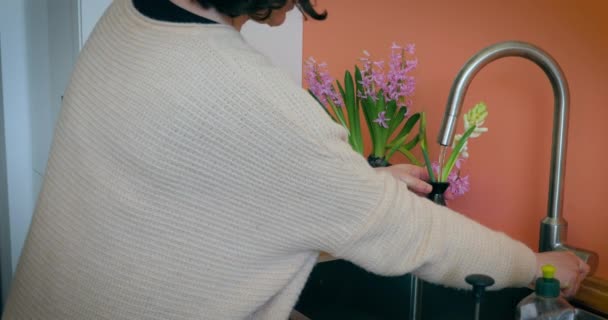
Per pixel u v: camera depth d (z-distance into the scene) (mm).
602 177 992
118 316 664
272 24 799
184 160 622
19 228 2018
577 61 1013
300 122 621
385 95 1187
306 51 1584
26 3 1933
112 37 702
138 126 629
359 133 1216
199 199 636
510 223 1160
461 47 1204
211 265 651
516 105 1120
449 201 1290
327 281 1177
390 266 693
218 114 609
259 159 622
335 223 663
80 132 688
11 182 2000
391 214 671
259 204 643
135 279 651
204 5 655
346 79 1194
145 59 642
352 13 1442
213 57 623
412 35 1307
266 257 674
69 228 687
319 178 637
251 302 683
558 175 928
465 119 1083
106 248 657
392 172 934
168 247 645
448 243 713
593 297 880
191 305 659
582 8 994
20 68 1979
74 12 1378
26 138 2031
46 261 711
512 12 1106
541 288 705
